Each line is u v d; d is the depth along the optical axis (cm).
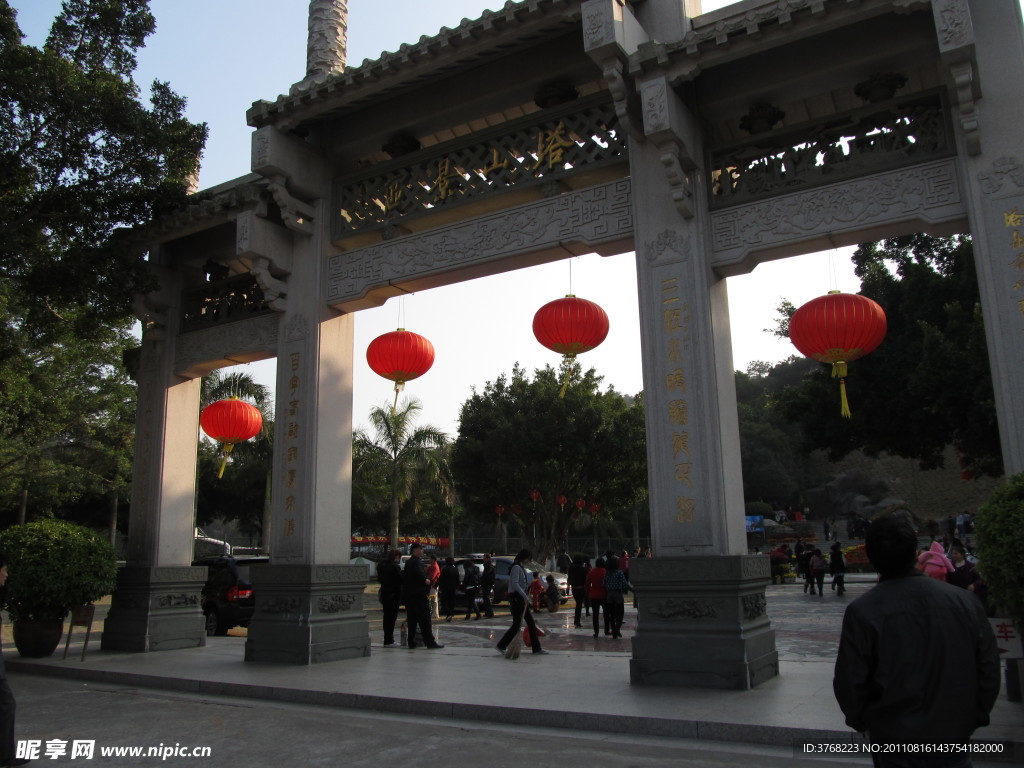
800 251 810
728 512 780
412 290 1045
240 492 3762
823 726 571
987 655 288
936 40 760
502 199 966
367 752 566
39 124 1073
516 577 1036
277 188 1040
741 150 840
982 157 702
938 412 2025
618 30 800
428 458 3153
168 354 1223
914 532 309
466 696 723
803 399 2408
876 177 759
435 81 1030
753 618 767
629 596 2484
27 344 1788
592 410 3058
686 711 634
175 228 1148
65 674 970
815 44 816
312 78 1081
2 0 1077
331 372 1070
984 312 678
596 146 908
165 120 1172
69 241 1180
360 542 4359
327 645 982
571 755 551
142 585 1149
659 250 834
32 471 2356
